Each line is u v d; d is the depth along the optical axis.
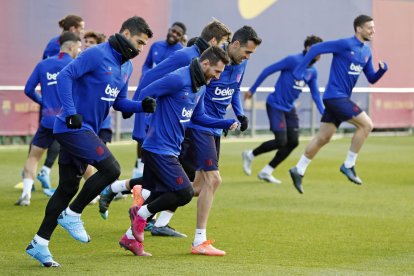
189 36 61.88
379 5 70.38
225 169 49.31
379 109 71.12
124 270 22.58
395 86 71.50
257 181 44.31
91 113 23.05
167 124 24.02
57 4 56.28
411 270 23.31
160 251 25.69
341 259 24.73
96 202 35.03
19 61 55.44
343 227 30.50
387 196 39.12
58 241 27.11
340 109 37.25
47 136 34.44
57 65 33.38
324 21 68.12
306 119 67.94
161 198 24.20
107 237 27.97
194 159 25.94
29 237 27.66
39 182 41.88
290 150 43.69
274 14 65.62
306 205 36.03
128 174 45.62
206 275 22.06
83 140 22.81
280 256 25.08
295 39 66.69
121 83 23.41
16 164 48.72
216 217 32.53
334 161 53.91
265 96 66.19
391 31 71.06
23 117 56.06
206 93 27.47
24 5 55.31
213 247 25.42
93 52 22.62
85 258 24.33
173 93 23.78
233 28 63.81
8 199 36.31
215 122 25.44
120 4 58.59
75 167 23.22
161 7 60.22
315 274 22.41
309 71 41.03
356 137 37.59
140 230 24.50
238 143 63.81
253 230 29.70
